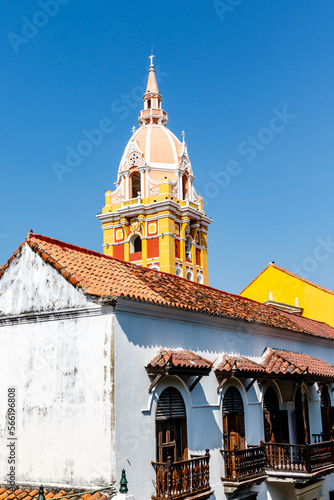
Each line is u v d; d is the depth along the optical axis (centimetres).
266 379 1856
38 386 1328
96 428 1215
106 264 1577
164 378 1378
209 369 1420
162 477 1266
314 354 2314
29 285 1398
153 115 5231
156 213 4750
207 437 1521
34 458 1296
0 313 1434
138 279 1577
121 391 1228
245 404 1730
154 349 1359
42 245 1431
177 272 4756
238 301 2095
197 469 1365
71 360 1285
